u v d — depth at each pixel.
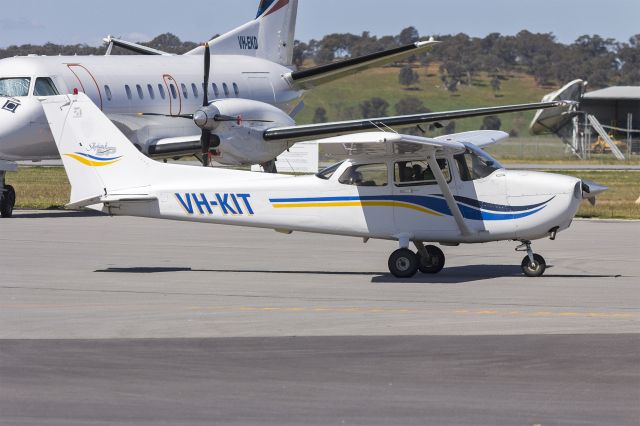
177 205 48.78
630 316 36.53
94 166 49.53
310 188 47.72
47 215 81.25
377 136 42.50
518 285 44.69
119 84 88.88
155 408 25.08
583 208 90.19
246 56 106.81
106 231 68.69
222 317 36.75
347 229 47.69
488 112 78.06
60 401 25.70
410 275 46.78
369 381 27.52
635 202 97.88
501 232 46.56
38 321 35.94
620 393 26.27
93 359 30.02
